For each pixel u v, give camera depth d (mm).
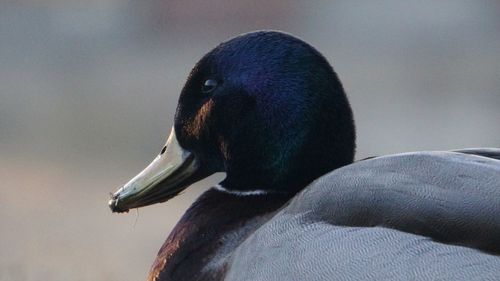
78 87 23375
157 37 27094
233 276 7262
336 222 7062
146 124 19953
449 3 27875
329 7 27984
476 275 6594
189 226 7852
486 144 19250
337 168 7629
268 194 7953
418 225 6863
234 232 7707
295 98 7879
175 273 7719
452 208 6840
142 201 8352
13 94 22734
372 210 6996
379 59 26172
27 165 17391
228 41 8078
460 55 26156
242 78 7957
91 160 17703
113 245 13672
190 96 8195
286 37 7980
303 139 7898
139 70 24938
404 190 6973
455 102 21922
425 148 18938
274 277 7047
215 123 8062
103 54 26297
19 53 26016
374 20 27922
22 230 14281
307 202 7211
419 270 6695
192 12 27188
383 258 6789
